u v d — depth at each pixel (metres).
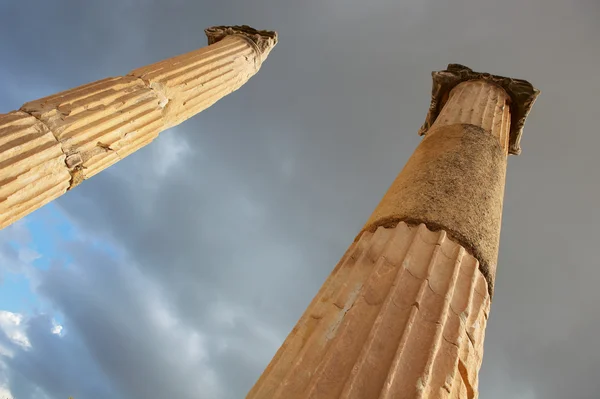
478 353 5.31
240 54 15.05
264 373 5.00
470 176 7.51
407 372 4.38
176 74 12.46
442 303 5.16
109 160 10.02
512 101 12.05
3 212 7.83
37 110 9.17
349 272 5.85
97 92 10.42
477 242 6.30
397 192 7.27
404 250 5.89
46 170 8.63
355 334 4.75
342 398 4.02
